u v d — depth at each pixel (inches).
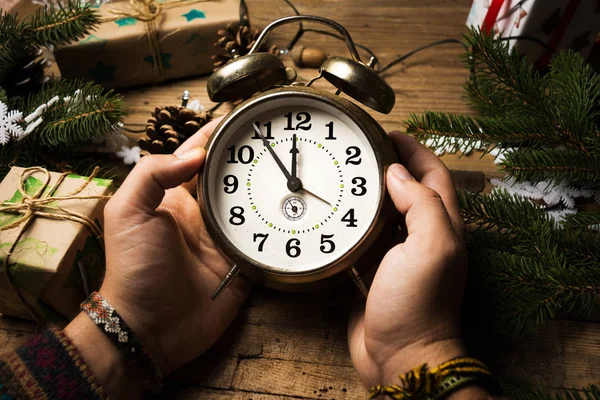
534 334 15.1
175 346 14.5
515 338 15.0
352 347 14.6
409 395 11.9
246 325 15.5
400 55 20.7
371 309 13.0
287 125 14.1
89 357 13.2
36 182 15.6
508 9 18.6
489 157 18.3
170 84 20.3
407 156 15.1
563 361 14.8
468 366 12.2
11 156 17.0
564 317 15.3
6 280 14.2
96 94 17.1
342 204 13.9
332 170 13.9
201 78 20.5
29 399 12.2
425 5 22.1
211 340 15.1
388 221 14.2
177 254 14.1
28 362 12.5
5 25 17.1
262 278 14.1
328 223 13.9
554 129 15.5
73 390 12.6
